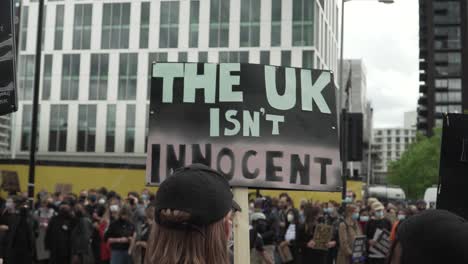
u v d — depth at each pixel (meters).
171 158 4.93
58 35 55.09
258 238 9.90
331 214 15.72
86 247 13.42
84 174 26.92
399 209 18.61
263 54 50.75
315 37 50.06
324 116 5.07
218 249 1.95
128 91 54.16
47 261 15.71
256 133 4.94
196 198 1.92
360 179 29.58
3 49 6.14
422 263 1.80
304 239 12.43
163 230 1.96
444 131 5.07
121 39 54.25
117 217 12.73
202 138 4.93
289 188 4.92
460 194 5.00
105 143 54.41
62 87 55.06
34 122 12.84
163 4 53.72
